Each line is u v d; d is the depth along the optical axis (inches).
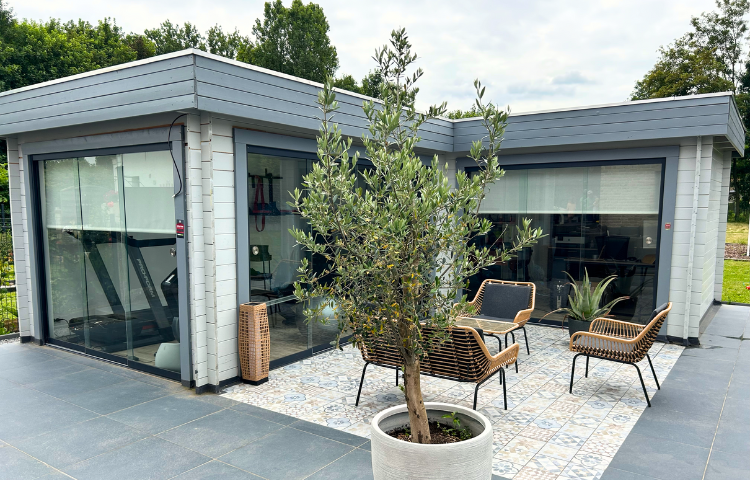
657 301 273.3
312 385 201.5
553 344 267.7
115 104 186.7
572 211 304.0
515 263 328.2
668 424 163.5
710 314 346.6
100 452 144.0
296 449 145.3
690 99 242.2
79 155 229.3
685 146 259.8
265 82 191.9
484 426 112.5
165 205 199.5
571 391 193.5
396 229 89.6
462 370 163.8
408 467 100.7
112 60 1238.3
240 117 186.5
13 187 261.1
